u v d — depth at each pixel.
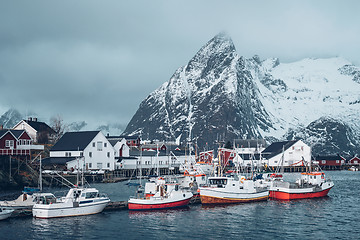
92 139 129.50
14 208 62.88
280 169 193.38
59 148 129.88
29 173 97.25
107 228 56.66
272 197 84.56
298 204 78.00
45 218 60.69
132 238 52.34
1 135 100.62
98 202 64.94
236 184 76.31
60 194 82.69
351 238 53.19
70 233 53.97
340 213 69.50
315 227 59.03
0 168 91.62
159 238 52.53
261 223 61.09
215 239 52.25
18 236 52.28
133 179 126.56
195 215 65.69
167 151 176.25
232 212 68.50
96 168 129.88
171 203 69.56
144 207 67.62
